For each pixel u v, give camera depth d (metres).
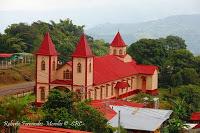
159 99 124.00
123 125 78.69
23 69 149.88
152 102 112.31
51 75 108.25
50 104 74.31
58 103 73.81
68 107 73.62
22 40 169.88
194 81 145.50
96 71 113.88
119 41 131.50
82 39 107.50
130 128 78.69
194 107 122.06
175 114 107.94
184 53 152.38
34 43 170.88
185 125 94.12
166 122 89.62
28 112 70.38
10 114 60.97
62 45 167.38
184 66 150.12
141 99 120.94
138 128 78.69
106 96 114.81
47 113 70.31
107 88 115.12
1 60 153.88
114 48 131.25
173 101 122.00
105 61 121.62
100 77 112.69
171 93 133.25
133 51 154.62
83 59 105.69
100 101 99.31
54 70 109.06
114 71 121.12
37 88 109.19
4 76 138.50
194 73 146.12
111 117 81.44
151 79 132.38
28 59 158.25
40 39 173.50
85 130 69.94
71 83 106.88
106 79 114.12
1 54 155.38
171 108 115.06
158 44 154.88
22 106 63.69
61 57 165.00
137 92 132.62
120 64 127.50
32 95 119.19
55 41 173.12
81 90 105.94
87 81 106.31
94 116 71.75
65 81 107.88
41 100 109.00
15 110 61.62
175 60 150.75
